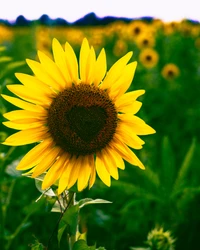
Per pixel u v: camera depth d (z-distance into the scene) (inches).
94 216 64.6
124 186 63.4
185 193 64.2
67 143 41.3
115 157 42.2
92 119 41.3
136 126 41.6
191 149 64.9
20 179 57.1
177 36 161.9
